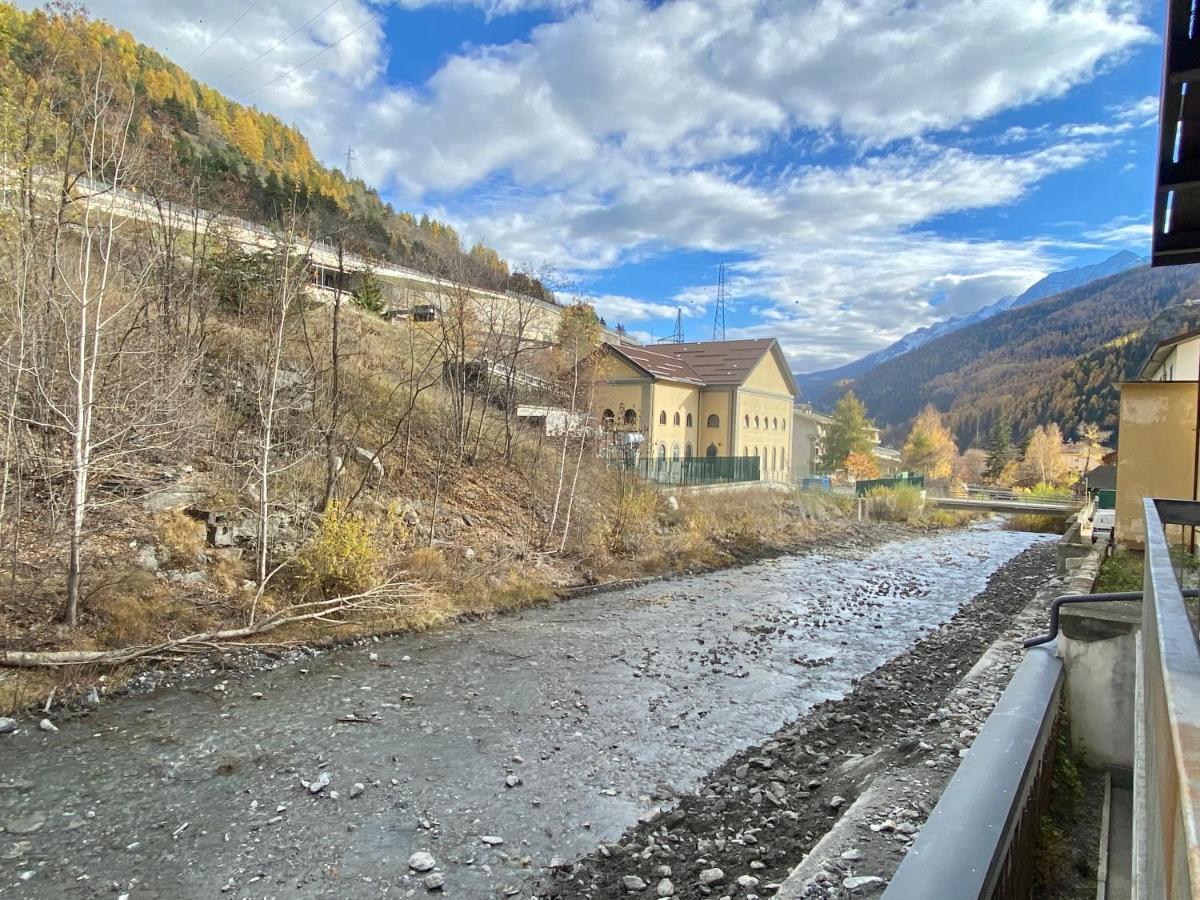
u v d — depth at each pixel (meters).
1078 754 4.24
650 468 26.95
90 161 9.99
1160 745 1.21
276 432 13.80
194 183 17.86
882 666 9.88
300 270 14.43
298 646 9.42
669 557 18.06
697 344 47.97
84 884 4.38
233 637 9.06
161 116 18.56
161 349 12.16
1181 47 3.80
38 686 7.18
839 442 61.97
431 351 22.31
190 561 10.15
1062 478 69.44
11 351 9.27
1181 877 0.70
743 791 5.74
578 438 22.80
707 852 4.76
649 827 5.21
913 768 4.82
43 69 12.23
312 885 4.43
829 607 14.29
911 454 77.69
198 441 12.32
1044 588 12.21
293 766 6.09
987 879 1.84
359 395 17.03
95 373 9.51
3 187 10.80
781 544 22.84
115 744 6.40
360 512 13.02
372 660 9.27
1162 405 12.09
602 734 7.05
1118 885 2.97
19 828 4.98
